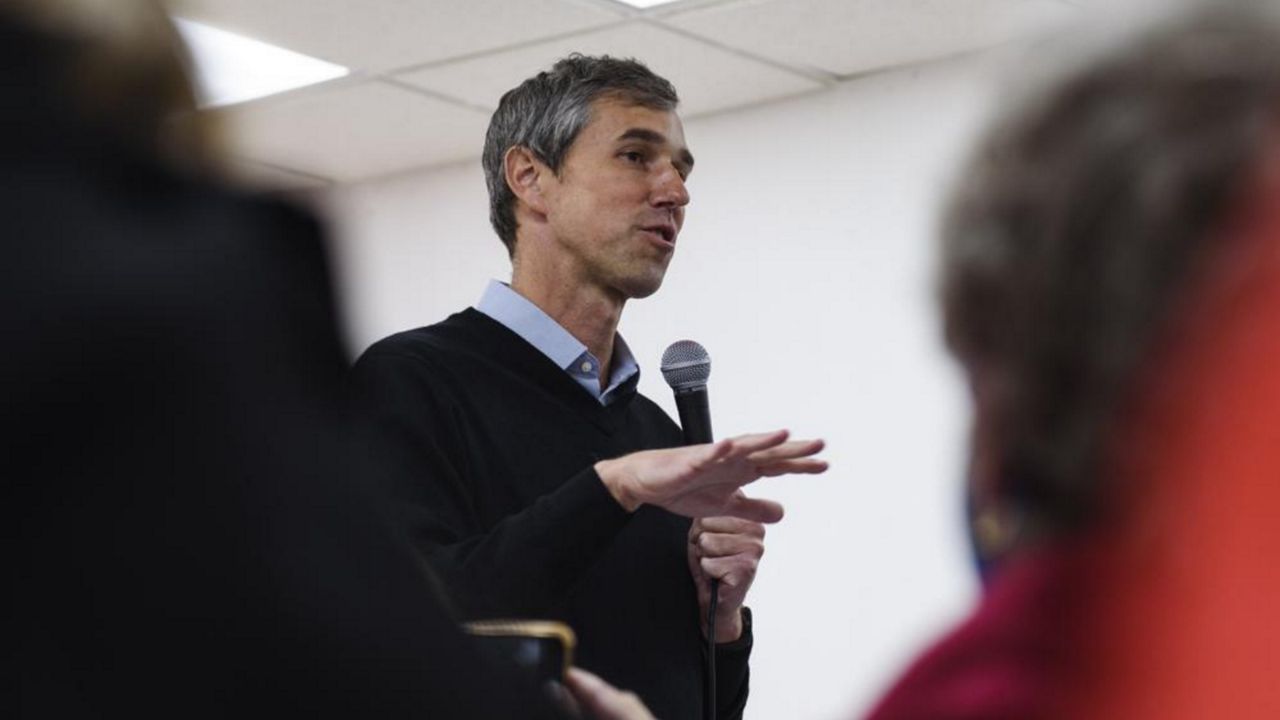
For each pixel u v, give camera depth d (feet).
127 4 3.31
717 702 9.12
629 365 9.47
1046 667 2.68
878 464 17.35
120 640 3.15
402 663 3.28
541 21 15.90
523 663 4.18
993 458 2.86
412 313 20.68
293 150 19.81
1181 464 2.58
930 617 16.94
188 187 3.40
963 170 2.87
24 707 3.14
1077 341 2.69
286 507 3.22
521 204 9.61
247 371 3.26
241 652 3.16
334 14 15.67
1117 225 2.66
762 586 17.92
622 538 8.67
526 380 8.92
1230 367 2.56
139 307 3.14
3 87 3.25
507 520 7.91
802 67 17.29
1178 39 2.72
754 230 18.28
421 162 20.52
